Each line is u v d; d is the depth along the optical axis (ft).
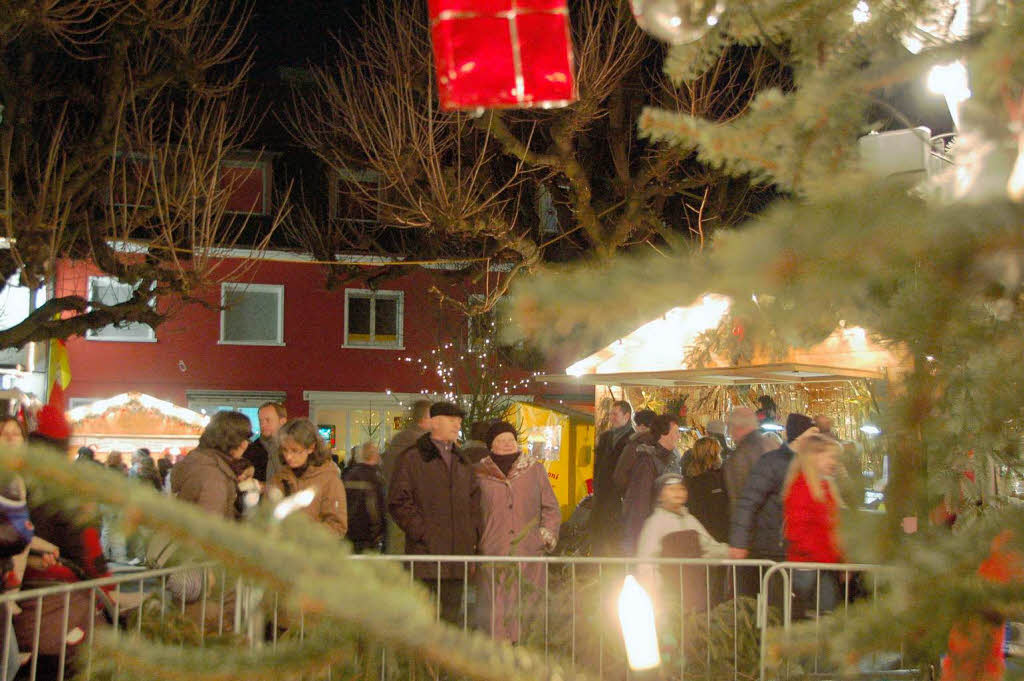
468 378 64.54
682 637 15.49
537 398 82.69
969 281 2.49
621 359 30.07
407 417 76.33
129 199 53.36
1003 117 2.72
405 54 48.06
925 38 3.13
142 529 2.14
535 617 15.40
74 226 49.75
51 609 14.44
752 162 3.16
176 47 51.34
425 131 47.73
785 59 3.41
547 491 22.50
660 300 2.48
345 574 2.29
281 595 2.22
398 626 2.25
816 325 2.61
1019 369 2.56
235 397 85.61
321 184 84.64
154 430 66.44
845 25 3.23
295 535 2.50
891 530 2.68
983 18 2.93
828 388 33.76
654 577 16.65
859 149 3.09
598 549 29.27
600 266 2.60
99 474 2.18
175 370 84.53
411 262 56.80
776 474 20.21
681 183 47.09
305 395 87.15
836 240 2.46
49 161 44.52
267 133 84.53
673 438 26.86
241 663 2.47
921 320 2.51
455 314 76.84
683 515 20.53
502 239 48.47
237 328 86.33
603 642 14.40
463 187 48.65
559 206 54.65
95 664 2.66
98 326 50.19
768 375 29.60
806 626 2.77
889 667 2.75
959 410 2.63
